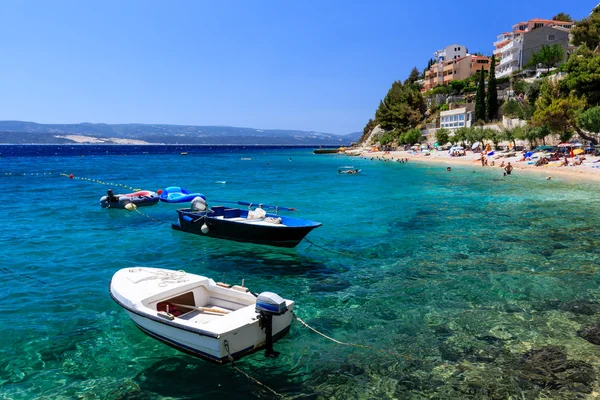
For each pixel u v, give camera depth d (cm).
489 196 3102
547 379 780
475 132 7850
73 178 4834
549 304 1114
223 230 1795
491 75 8706
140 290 977
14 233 1969
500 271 1386
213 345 802
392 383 784
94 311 1107
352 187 3897
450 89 11481
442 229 2022
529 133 6241
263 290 1257
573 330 966
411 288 1254
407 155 9431
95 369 837
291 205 2814
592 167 4525
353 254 1627
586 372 796
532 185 3691
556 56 8631
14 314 1084
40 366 845
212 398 750
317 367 841
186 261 1550
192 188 3897
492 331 972
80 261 1541
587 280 1283
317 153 14388
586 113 5206
